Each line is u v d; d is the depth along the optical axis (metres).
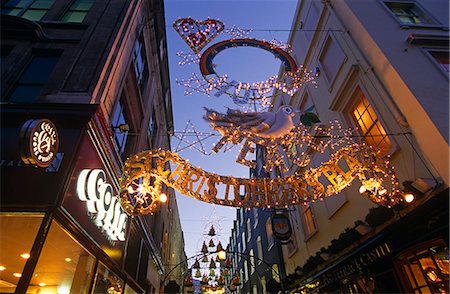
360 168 5.53
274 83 8.03
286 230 10.62
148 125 12.36
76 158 5.25
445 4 9.42
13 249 5.81
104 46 7.46
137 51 10.37
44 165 4.47
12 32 7.24
